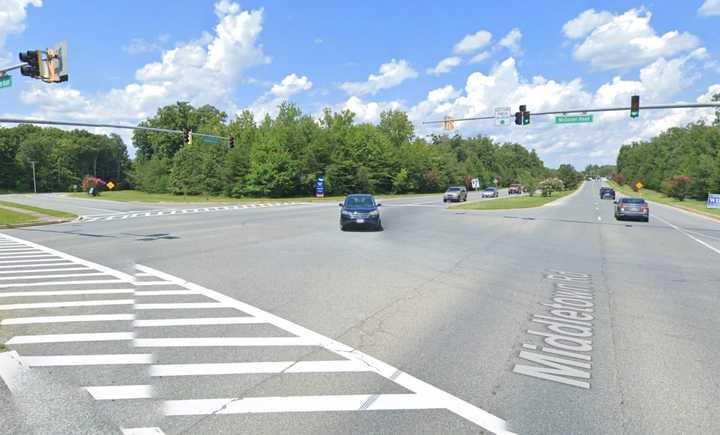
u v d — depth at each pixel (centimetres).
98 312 730
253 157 6556
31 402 427
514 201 5344
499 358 541
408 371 501
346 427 383
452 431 378
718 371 505
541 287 935
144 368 506
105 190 9050
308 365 515
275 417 399
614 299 839
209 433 373
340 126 8219
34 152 11775
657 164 10506
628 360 538
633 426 388
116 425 386
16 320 687
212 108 10300
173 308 753
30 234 1958
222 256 1304
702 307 785
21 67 1553
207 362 524
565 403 428
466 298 832
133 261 1219
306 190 7038
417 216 3045
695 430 381
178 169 7444
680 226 2612
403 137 10481
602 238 1908
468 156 15025
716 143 7831
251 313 725
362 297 830
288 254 1345
